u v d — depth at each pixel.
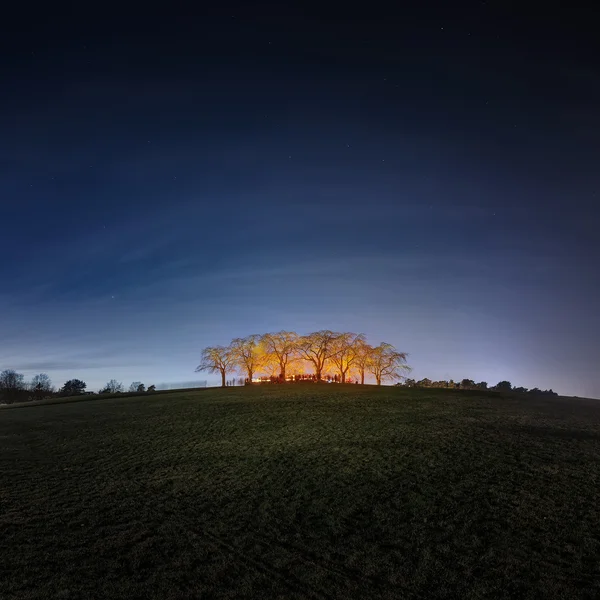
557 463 22.47
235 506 18.83
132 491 21.05
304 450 26.86
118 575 13.71
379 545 15.21
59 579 13.51
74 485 22.08
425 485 20.20
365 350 83.62
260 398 50.25
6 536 16.34
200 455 26.95
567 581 12.87
